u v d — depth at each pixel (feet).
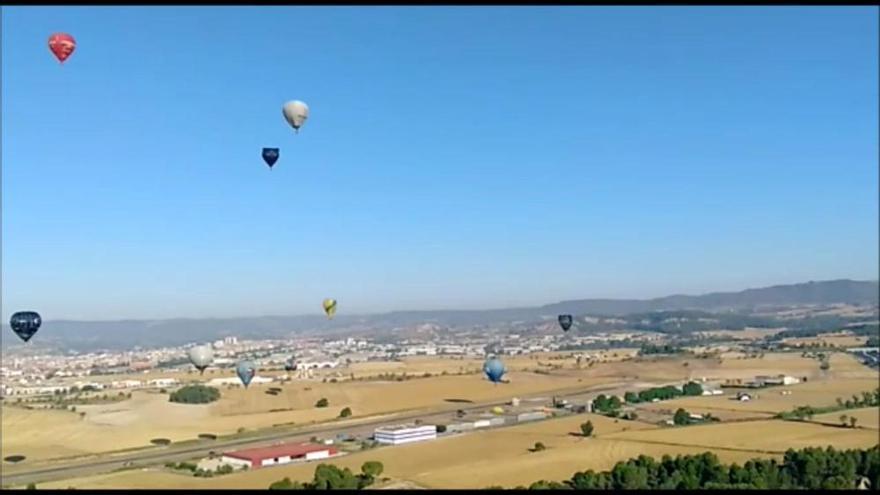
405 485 361.51
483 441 489.67
